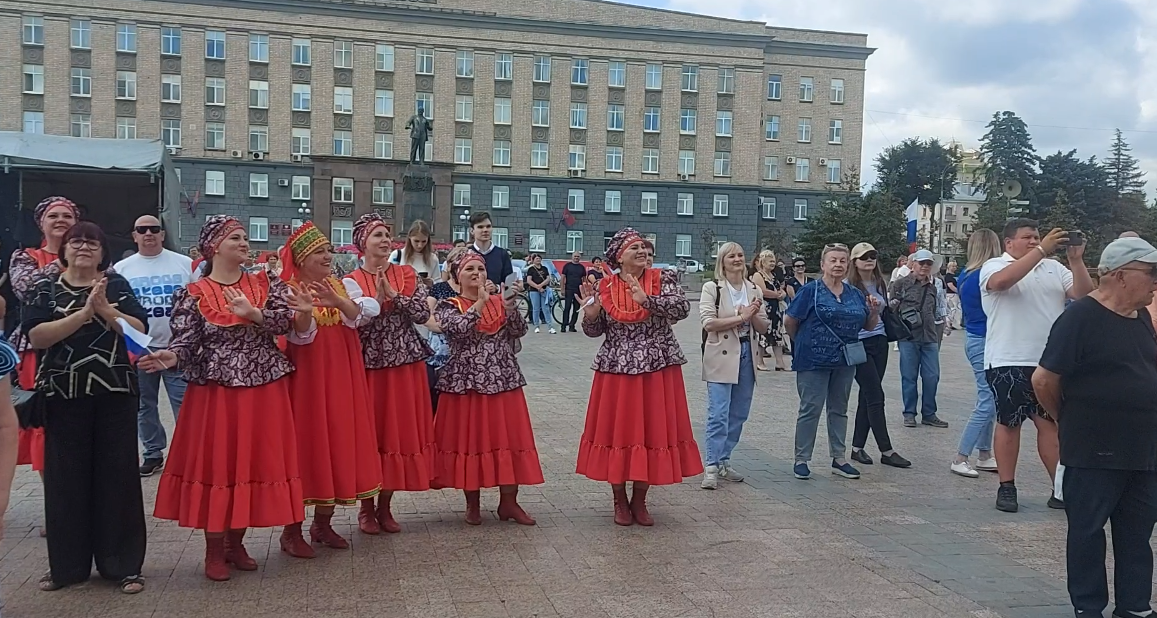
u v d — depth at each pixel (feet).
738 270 23.84
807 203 192.54
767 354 49.26
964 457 25.55
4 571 16.19
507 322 19.62
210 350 15.42
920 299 32.68
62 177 50.37
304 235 16.47
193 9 155.33
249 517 15.40
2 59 148.25
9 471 12.89
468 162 169.27
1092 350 14.23
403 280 18.78
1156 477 14.38
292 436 15.99
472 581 16.11
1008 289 21.58
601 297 19.72
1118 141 227.61
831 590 16.02
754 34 178.29
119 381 14.84
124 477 15.17
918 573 17.04
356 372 17.28
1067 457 14.58
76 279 14.87
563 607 14.93
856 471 25.00
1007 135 217.36
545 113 171.94
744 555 17.92
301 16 159.63
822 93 192.13
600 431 19.63
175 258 22.67
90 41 151.74
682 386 20.12
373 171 161.99
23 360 18.10
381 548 17.98
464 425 19.06
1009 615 15.02
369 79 163.43
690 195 178.70
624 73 174.60
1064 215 152.66
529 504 21.54
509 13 168.86
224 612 14.38
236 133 158.51
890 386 44.39
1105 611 15.23
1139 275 14.05
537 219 172.76
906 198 268.21
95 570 16.16
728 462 25.07
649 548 18.28
